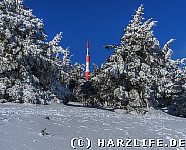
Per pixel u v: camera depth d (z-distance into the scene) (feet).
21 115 60.54
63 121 59.98
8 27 99.60
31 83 101.04
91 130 56.90
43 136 49.29
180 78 133.69
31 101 96.84
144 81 106.83
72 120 62.08
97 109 96.37
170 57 131.95
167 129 66.59
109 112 90.74
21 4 106.83
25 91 97.50
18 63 99.76
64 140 49.29
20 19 100.48
